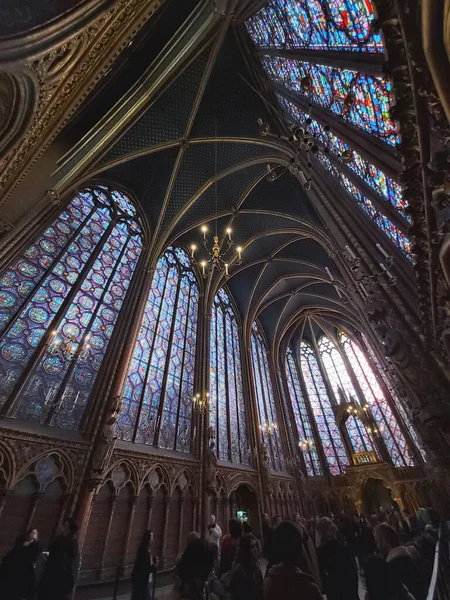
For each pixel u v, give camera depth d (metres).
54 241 10.44
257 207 18.06
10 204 9.01
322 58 6.49
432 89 2.15
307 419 23.84
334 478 20.78
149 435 10.89
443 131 2.24
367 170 6.63
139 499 9.21
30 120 6.14
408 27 2.12
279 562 2.15
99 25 5.96
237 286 22.55
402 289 6.56
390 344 6.35
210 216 17.80
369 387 24.03
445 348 4.77
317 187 10.55
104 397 9.39
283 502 16.34
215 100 13.91
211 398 15.26
